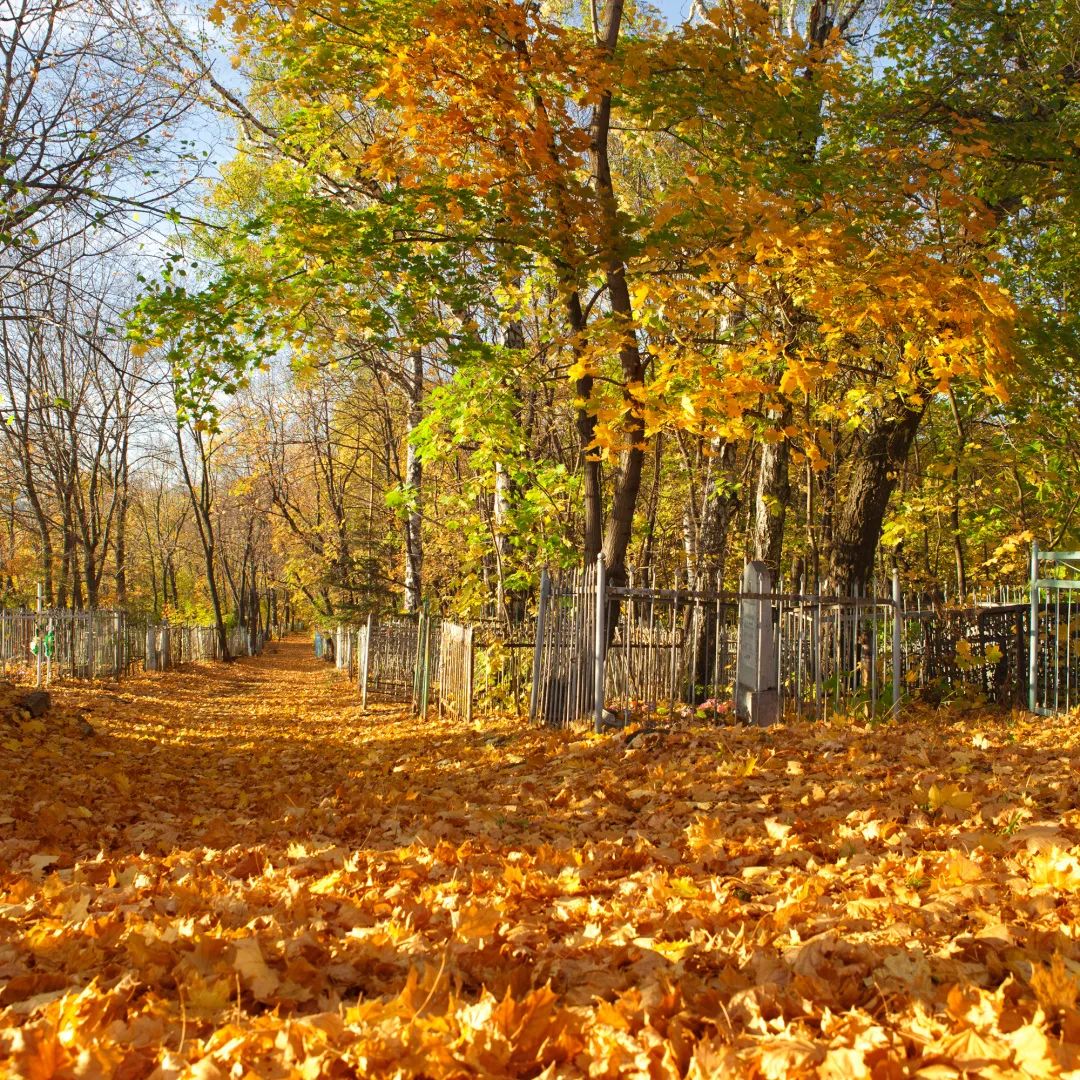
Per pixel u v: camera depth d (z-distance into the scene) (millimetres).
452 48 10102
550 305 14891
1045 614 11664
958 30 13453
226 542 59688
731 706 10688
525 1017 2824
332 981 3480
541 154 10141
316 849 6137
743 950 3480
